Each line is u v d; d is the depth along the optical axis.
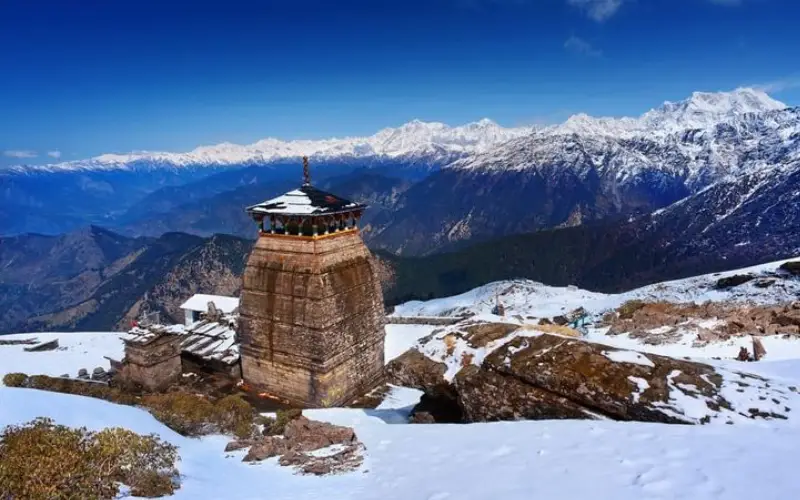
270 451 18.84
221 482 14.63
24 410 16.78
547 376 17.27
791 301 49.66
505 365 18.64
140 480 13.00
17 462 11.87
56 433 13.66
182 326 48.00
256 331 35.47
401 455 16.06
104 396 29.27
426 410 22.84
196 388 36.56
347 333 34.75
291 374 34.16
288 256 33.97
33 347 51.28
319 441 19.50
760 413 13.80
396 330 57.59
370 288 37.19
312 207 33.28
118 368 38.19
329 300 33.12
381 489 12.81
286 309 33.88
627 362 17.03
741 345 34.44
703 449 11.25
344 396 34.50
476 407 18.91
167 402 26.92
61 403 19.22
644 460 11.15
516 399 17.80
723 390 15.12
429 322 61.06
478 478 11.95
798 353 30.70
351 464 16.19
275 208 33.91
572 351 18.23
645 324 45.81
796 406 13.92
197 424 24.45
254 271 35.34
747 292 60.31
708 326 40.72
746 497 8.54
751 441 11.42
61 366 45.03
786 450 10.53
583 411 16.14
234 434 23.44
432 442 16.91
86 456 12.78
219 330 42.84
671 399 14.99
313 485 14.20
